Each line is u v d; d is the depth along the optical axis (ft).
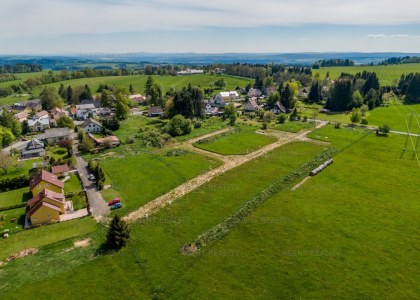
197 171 263.08
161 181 244.22
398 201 208.33
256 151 312.91
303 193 221.66
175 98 444.96
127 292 134.92
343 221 186.09
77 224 187.83
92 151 321.93
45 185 219.00
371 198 213.05
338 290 135.23
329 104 536.01
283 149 314.55
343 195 217.77
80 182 246.06
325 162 272.31
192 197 217.56
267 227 181.27
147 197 219.00
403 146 321.11
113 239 163.43
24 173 271.08
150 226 183.21
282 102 546.67
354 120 420.36
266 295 133.08
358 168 264.72
